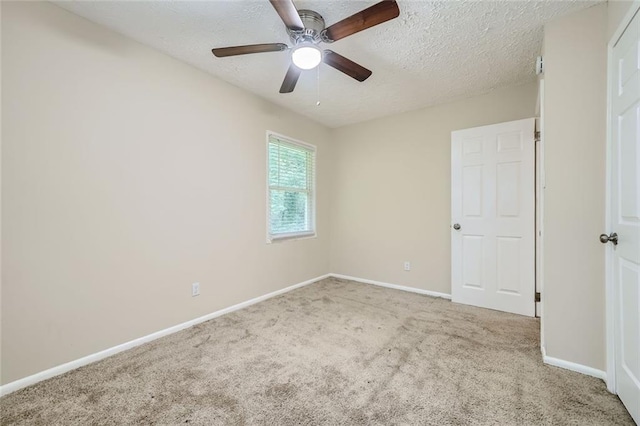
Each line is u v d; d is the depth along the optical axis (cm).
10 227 158
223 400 150
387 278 371
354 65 199
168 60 229
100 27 191
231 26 192
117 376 172
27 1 162
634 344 134
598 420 135
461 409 142
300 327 242
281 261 340
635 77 132
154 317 222
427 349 203
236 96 285
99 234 192
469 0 166
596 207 166
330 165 421
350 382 165
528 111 275
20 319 162
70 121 179
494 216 282
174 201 235
